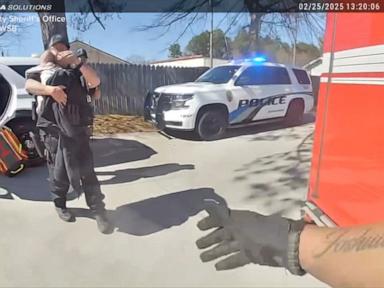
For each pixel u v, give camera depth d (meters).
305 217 2.33
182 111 5.99
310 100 6.89
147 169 4.74
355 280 0.61
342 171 2.08
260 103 6.48
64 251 2.89
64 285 2.47
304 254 0.66
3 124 4.49
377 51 1.77
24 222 3.37
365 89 1.86
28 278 2.56
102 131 5.84
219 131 6.08
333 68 2.20
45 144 3.17
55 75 2.85
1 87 4.59
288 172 4.44
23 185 4.31
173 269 2.61
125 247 2.92
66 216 3.37
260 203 3.73
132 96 6.43
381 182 1.73
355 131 1.96
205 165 4.80
